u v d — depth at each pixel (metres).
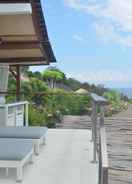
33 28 6.80
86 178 4.52
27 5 5.10
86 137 7.78
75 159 5.56
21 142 5.02
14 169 4.93
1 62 9.63
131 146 7.23
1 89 10.39
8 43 7.83
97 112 5.09
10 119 8.07
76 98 11.76
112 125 10.07
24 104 9.63
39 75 20.33
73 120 11.47
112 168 5.62
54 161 5.43
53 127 10.97
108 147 7.10
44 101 11.35
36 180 4.41
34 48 7.88
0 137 5.51
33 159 5.53
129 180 5.04
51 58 9.23
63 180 4.43
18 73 10.10
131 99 18.61
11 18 6.11
